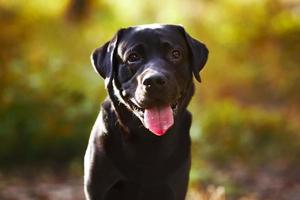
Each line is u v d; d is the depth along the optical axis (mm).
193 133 10562
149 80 4773
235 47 16766
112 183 5199
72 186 9062
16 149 10016
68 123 10172
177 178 5254
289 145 11438
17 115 10023
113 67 5199
